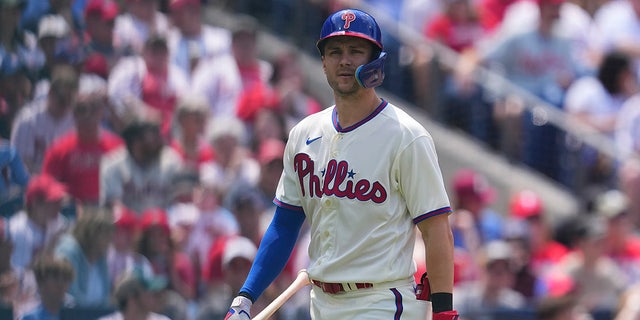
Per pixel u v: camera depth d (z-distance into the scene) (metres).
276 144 32.38
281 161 30.61
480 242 33.06
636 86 39.97
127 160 28.47
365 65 15.36
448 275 15.73
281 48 39.66
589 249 30.78
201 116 30.97
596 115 38.66
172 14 35.12
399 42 39.38
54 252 25.12
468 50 39.97
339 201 15.83
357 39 15.59
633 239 33.12
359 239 15.82
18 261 25.88
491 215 34.50
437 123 38.72
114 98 31.14
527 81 39.12
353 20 15.58
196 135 30.92
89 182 28.16
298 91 36.47
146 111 31.48
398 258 15.88
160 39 32.75
